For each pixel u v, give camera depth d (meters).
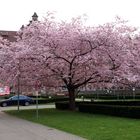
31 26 30.91
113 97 57.94
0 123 23.22
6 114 32.38
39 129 19.00
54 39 29.27
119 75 29.39
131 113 23.66
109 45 28.75
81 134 16.33
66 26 29.94
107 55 29.11
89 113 28.84
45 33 29.64
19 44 30.94
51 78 32.06
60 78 31.97
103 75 29.70
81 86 34.75
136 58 30.55
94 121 21.78
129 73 29.53
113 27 29.59
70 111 31.73
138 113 23.08
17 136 16.34
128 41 30.31
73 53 29.77
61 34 29.25
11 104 50.19
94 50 29.08
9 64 30.25
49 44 29.58
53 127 19.81
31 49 29.31
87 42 28.84
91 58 29.20
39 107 43.56
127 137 14.81
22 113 32.28
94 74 30.48
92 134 16.12
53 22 30.69
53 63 30.14
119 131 16.77
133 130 17.00
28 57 29.44
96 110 28.20
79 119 23.50
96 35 28.36
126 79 30.05
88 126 19.27
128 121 21.28
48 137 15.68
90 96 62.81
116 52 29.02
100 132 16.69
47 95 62.62
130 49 30.59
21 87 36.12
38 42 29.69
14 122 23.75
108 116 25.39
